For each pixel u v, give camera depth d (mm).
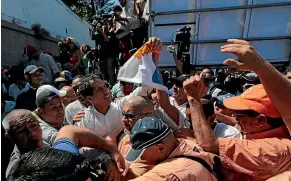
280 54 4648
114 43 6875
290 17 4457
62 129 1596
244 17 4625
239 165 1480
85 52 9094
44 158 977
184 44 4594
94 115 2400
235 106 1567
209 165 1509
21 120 1736
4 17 6551
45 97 2250
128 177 1544
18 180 946
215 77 5977
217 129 2508
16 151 1842
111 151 1622
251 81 3426
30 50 6234
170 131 1538
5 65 6305
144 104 1942
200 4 4695
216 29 4766
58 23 10945
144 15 6648
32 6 8375
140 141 1504
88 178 1030
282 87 1288
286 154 1449
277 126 1527
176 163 1429
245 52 1309
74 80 3238
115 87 4871
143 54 2438
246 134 1595
